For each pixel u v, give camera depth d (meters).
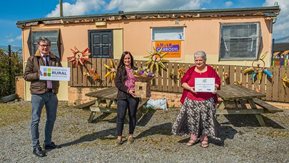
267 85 8.60
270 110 6.04
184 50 9.50
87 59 9.63
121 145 5.27
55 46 10.59
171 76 9.18
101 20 10.05
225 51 9.21
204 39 9.30
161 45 9.69
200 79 4.78
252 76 8.69
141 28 9.78
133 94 5.16
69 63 9.80
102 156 4.71
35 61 4.57
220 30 9.12
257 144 5.30
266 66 8.88
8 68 12.25
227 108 6.65
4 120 7.51
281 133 6.04
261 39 8.85
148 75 5.80
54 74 4.62
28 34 10.94
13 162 4.49
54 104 4.89
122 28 9.92
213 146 5.18
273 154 4.78
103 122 7.14
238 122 7.01
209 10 9.11
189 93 5.02
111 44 10.08
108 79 9.54
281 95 8.49
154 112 8.31
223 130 6.27
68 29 10.44
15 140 5.64
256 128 6.45
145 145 5.27
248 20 8.88
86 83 9.70
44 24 10.68
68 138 5.75
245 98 6.06
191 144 5.19
